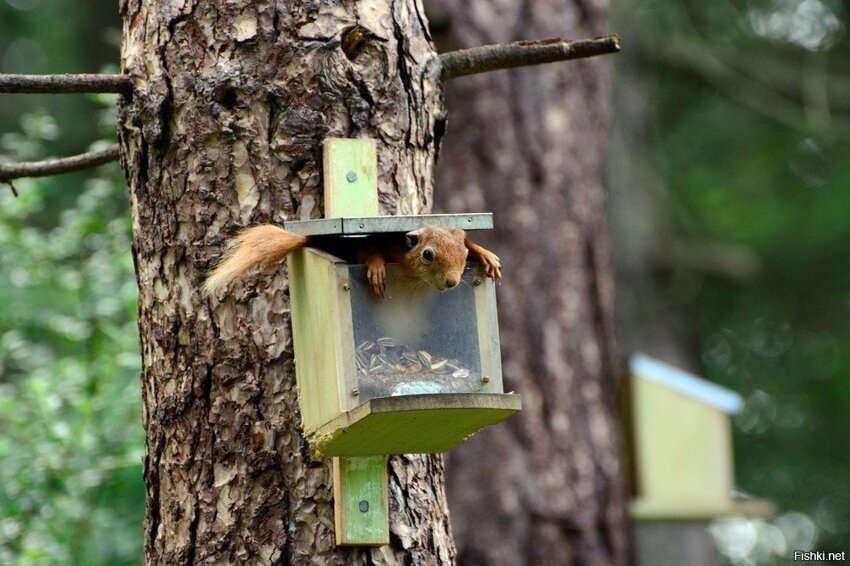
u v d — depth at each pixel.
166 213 7.23
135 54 7.34
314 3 7.18
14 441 11.63
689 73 23.03
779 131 25.41
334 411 6.60
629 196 22.25
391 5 7.39
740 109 25.64
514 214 13.30
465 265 7.12
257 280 7.12
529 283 13.25
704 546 21.14
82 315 12.77
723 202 25.16
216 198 7.12
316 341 6.80
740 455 24.38
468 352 7.05
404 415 6.28
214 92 7.12
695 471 14.40
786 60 24.02
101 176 15.03
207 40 7.18
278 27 7.15
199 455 7.09
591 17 13.83
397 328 6.93
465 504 12.92
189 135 7.16
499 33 13.30
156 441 7.27
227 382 7.07
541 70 13.62
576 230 13.55
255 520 6.97
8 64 23.59
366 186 7.09
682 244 23.09
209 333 7.12
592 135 13.95
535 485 12.98
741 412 24.55
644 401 14.55
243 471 7.01
